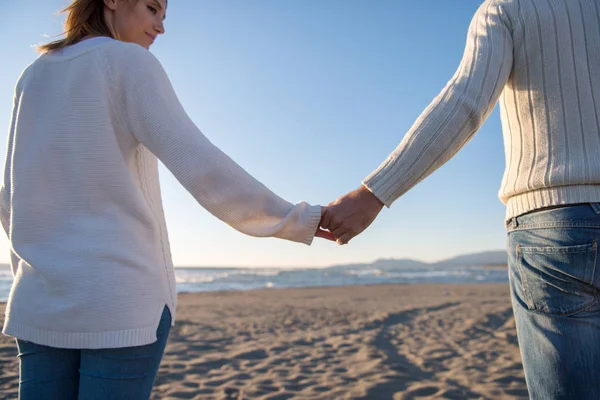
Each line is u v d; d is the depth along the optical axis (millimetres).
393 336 5531
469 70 1193
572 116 1095
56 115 1108
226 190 1123
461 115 1172
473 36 1245
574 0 1136
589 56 1110
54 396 1111
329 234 1381
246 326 6309
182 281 28531
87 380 1055
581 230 1045
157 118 1093
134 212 1104
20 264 1142
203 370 3910
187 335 5500
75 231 1062
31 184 1100
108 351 1041
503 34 1183
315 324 6574
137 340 1041
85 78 1107
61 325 1023
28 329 1065
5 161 1216
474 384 3500
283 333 5762
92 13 1256
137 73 1105
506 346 4844
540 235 1106
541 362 1104
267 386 3463
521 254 1153
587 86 1101
